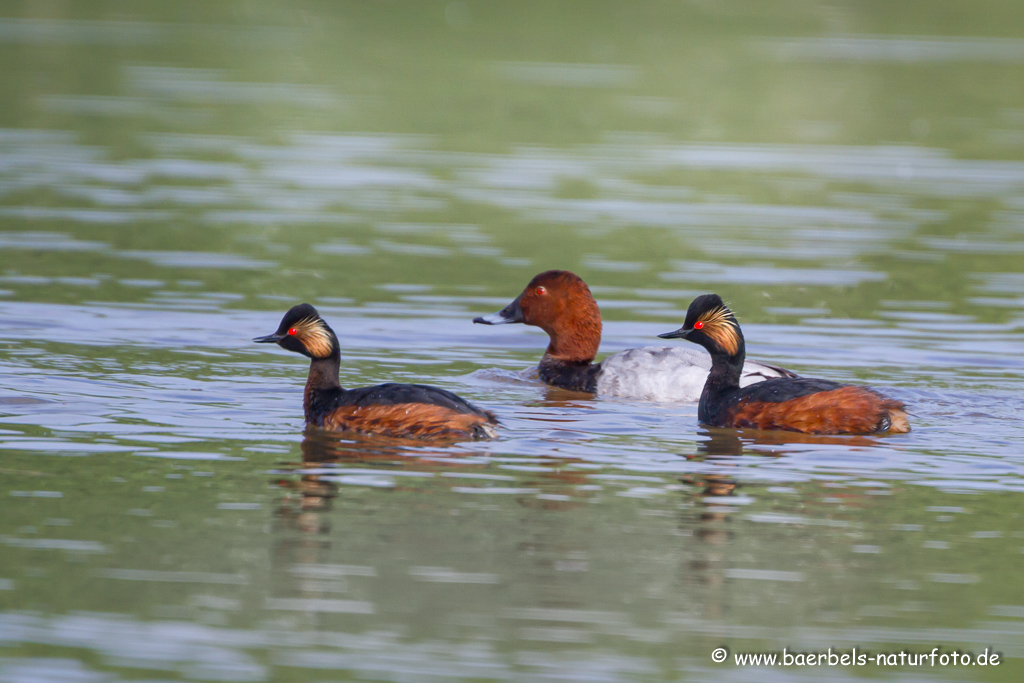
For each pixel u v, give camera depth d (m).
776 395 13.30
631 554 9.67
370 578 9.19
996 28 64.81
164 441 12.34
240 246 22.86
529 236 24.31
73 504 10.48
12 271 20.44
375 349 17.08
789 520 10.46
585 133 36.78
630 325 18.61
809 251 23.53
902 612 8.88
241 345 16.75
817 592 9.13
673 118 39.81
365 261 22.02
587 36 58.59
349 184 29.00
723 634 8.57
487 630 8.52
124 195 26.89
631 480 11.43
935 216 26.84
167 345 16.53
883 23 65.12
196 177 29.17
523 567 9.42
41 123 35.22
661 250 23.42
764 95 44.59
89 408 13.42
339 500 10.70
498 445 12.48
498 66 49.88
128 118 36.84
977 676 8.17
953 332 18.22
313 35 57.03
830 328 18.39
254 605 8.76
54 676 7.86
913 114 41.34
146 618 8.56
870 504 10.85
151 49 51.41
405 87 44.44
